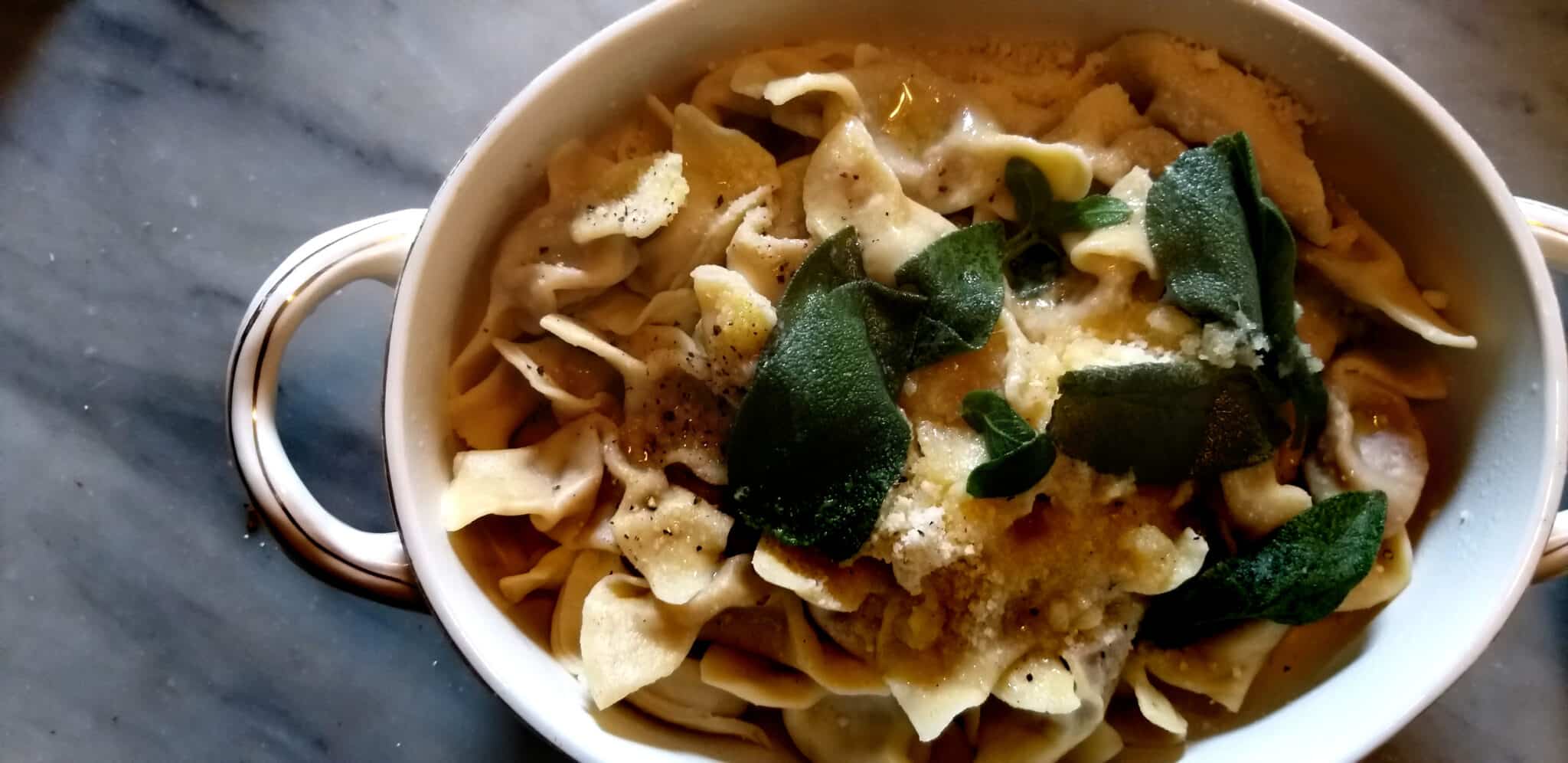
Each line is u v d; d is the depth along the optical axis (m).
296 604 0.29
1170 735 0.24
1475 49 0.29
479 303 0.24
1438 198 0.23
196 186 0.30
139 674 0.29
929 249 0.22
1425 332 0.23
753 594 0.23
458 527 0.23
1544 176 0.29
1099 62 0.24
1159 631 0.24
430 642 0.29
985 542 0.21
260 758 0.29
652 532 0.23
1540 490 0.22
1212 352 0.22
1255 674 0.24
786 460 0.21
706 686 0.24
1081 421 0.22
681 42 0.23
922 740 0.22
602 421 0.24
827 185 0.23
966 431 0.22
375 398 0.30
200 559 0.30
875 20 0.24
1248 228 0.22
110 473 0.30
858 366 0.21
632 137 0.24
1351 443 0.24
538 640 0.24
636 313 0.24
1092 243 0.23
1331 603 0.22
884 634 0.22
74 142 0.30
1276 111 0.24
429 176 0.30
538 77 0.22
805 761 0.24
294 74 0.30
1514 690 0.28
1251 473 0.23
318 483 0.30
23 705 0.29
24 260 0.30
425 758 0.29
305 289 0.23
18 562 0.29
